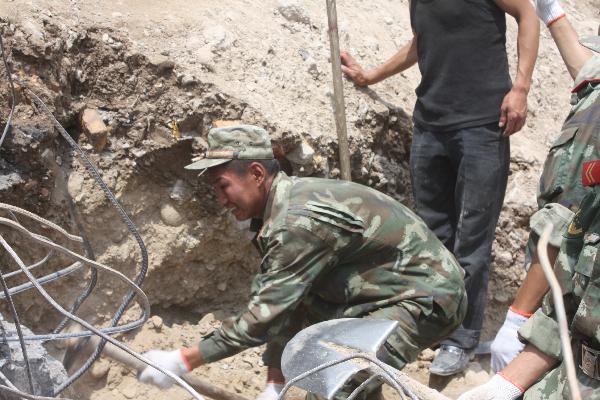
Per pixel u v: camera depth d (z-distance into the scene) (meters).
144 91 3.69
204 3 4.19
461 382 3.87
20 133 3.25
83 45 3.64
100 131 3.54
